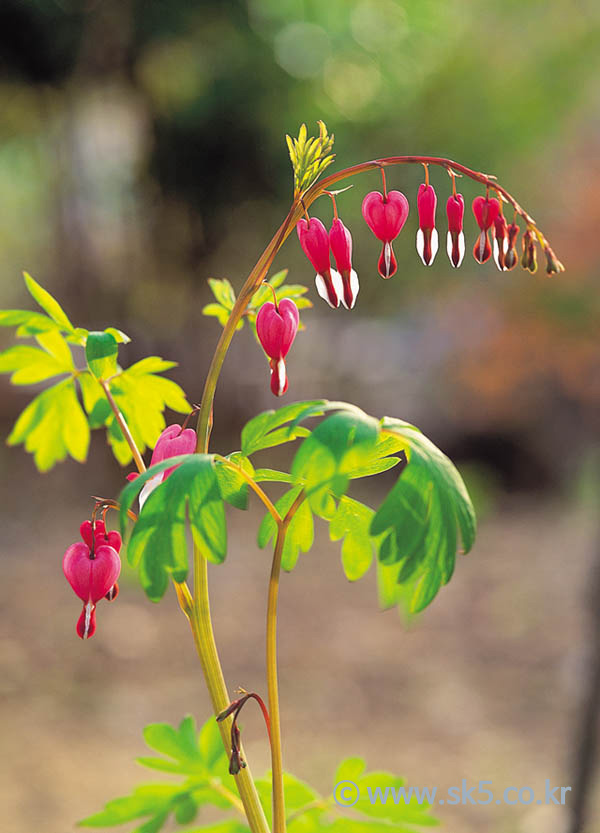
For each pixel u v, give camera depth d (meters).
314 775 4.66
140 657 6.00
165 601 6.90
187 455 1.11
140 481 1.07
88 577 1.16
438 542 1.06
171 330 10.74
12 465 10.02
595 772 3.08
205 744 1.54
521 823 4.12
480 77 9.65
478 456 10.04
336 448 1.03
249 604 6.96
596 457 8.98
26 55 8.84
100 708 5.33
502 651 6.11
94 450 10.10
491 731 5.09
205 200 10.41
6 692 5.46
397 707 5.46
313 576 7.59
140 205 10.50
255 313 1.60
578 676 5.39
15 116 9.88
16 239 12.76
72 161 10.14
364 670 5.95
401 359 11.05
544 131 9.34
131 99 9.62
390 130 9.88
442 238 9.68
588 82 9.35
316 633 6.51
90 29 8.77
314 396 11.05
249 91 9.53
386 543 1.05
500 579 7.38
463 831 4.11
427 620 6.71
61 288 10.56
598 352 7.70
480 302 8.55
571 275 7.46
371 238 10.04
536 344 8.00
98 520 1.20
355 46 9.59
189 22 8.97
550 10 9.45
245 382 11.02
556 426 9.34
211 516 1.06
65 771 4.62
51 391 1.71
